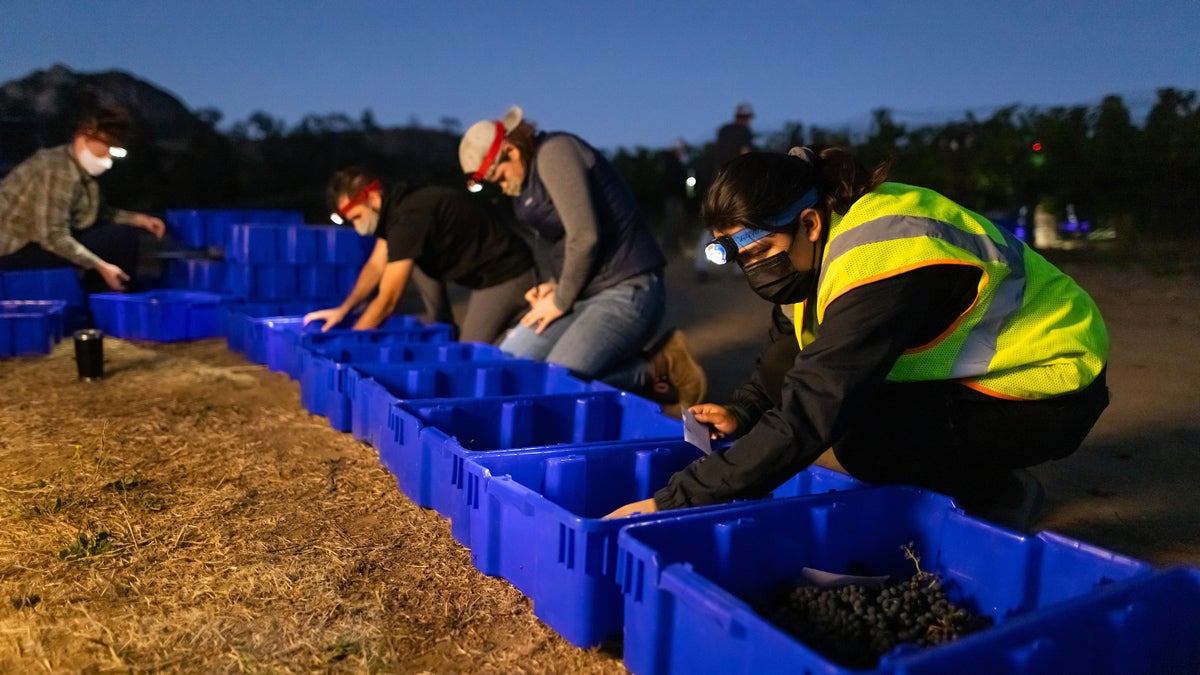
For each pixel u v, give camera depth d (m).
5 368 4.39
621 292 3.73
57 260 5.35
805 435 1.80
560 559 1.88
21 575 2.17
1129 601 1.55
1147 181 9.10
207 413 3.73
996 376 2.05
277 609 2.05
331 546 2.40
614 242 3.77
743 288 8.08
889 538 2.11
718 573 1.88
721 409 2.45
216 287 6.02
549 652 1.90
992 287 1.94
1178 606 1.63
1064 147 9.30
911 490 2.11
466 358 4.10
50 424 3.44
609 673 1.82
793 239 1.97
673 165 11.08
